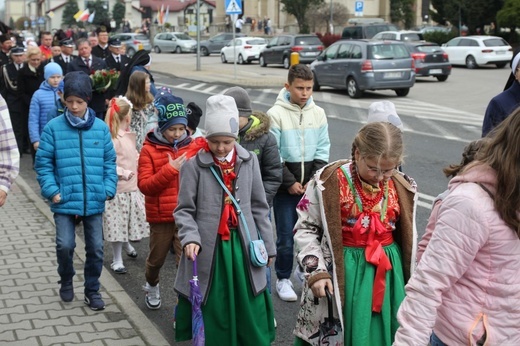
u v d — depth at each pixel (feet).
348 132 50.31
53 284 20.30
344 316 12.09
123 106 22.57
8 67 41.42
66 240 18.29
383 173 11.70
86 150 18.19
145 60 34.24
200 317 14.02
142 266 23.21
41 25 305.12
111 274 22.11
